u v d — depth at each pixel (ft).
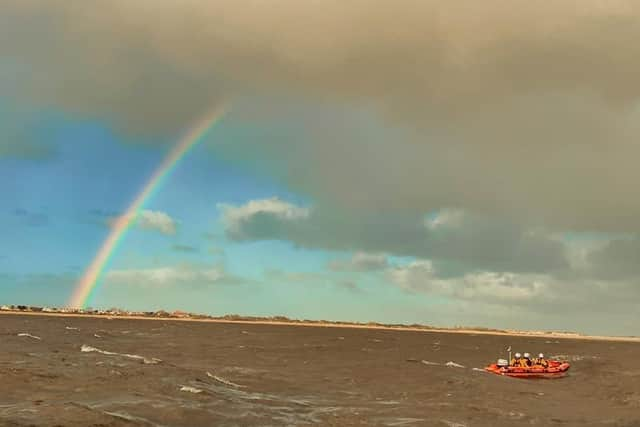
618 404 182.09
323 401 151.94
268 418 118.32
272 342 512.22
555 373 286.87
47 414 103.09
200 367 225.35
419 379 225.35
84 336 423.23
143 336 496.64
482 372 281.33
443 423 127.75
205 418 112.37
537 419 143.23
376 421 125.29
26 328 501.15
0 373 147.33
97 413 106.63
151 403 121.80
